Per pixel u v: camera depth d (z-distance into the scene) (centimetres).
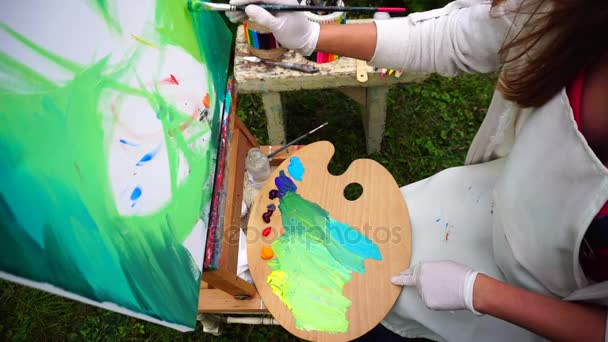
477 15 80
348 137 178
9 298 150
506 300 76
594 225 65
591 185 63
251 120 185
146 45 69
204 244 78
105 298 53
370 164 109
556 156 68
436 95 186
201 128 83
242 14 87
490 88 186
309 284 95
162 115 71
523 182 76
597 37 57
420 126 180
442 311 93
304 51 92
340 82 128
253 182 122
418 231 104
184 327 67
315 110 185
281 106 144
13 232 44
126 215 60
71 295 49
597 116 62
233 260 92
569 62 62
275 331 141
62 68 52
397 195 105
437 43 86
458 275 82
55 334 145
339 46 90
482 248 98
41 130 49
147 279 61
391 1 199
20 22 48
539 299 74
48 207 48
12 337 144
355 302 93
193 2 83
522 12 70
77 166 53
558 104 67
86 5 57
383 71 124
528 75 69
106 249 55
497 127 99
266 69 127
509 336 90
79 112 54
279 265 98
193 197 77
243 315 140
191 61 83
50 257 47
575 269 69
